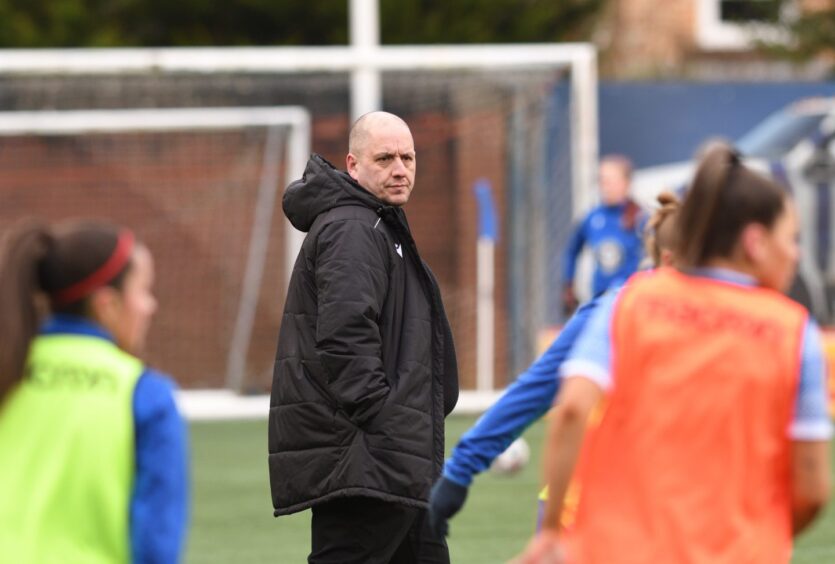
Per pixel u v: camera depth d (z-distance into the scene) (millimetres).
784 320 11219
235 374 49344
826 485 11148
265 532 27578
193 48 53656
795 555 25109
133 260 11609
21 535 10906
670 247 15281
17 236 11391
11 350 11078
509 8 54625
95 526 11055
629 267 41781
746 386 11000
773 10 56312
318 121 48750
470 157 48844
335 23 54219
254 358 49531
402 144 18062
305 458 17219
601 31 63062
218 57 46844
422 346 17562
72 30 52625
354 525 17297
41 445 11094
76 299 11430
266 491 32000
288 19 54156
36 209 48938
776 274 11469
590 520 11070
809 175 48969
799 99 49688
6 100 47656
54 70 46312
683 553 10758
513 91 48688
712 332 11109
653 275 11609
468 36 53781
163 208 49312
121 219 49188
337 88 48656
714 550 10805
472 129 48812
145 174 49250
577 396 11008
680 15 64250
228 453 37844
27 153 48781
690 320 11172
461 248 48906
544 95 48594
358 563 17375
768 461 11062
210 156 49344
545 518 11219
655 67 63062
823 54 57125
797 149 49125
